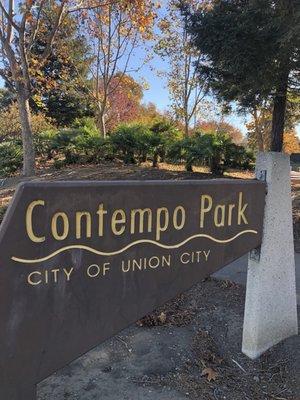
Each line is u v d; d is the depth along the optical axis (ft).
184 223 8.70
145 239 8.20
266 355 10.96
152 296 8.41
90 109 109.40
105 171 40.93
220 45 25.82
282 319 11.27
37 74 58.03
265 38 24.06
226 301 13.71
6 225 6.73
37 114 96.17
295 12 20.65
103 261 7.75
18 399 7.13
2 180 44.96
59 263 7.27
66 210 7.25
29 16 46.52
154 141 43.65
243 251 9.90
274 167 10.28
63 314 7.40
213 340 11.71
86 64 72.74
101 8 60.44
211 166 40.14
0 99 116.88
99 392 9.36
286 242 10.99
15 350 7.00
